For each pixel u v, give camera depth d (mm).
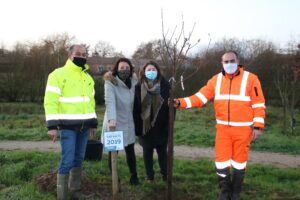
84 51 3033
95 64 17203
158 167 4352
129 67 3430
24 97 14820
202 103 3201
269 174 4348
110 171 3879
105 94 3346
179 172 4203
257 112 2971
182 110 12125
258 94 2980
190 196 3371
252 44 15344
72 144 2973
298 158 5641
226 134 3031
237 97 2992
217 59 12047
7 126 8688
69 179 3201
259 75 13359
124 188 3449
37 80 14734
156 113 3428
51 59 14812
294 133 8422
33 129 7914
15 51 15047
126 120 3434
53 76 2934
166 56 3246
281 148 6301
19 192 3215
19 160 4543
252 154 5867
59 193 3006
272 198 3377
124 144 3418
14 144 6500
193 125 8828
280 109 12375
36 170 3959
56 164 4219
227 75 3064
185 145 6473
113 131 3129
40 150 5816
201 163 4719
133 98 3471
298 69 9875
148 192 3410
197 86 12641
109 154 3814
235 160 3047
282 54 13250
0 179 3617
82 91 3016
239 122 2990
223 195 3037
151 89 3406
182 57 3141
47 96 2902
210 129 8062
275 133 8320
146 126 3453
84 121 3006
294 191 3607
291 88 10828
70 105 2963
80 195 3180
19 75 14711
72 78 2984
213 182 3805
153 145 3523
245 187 3678
